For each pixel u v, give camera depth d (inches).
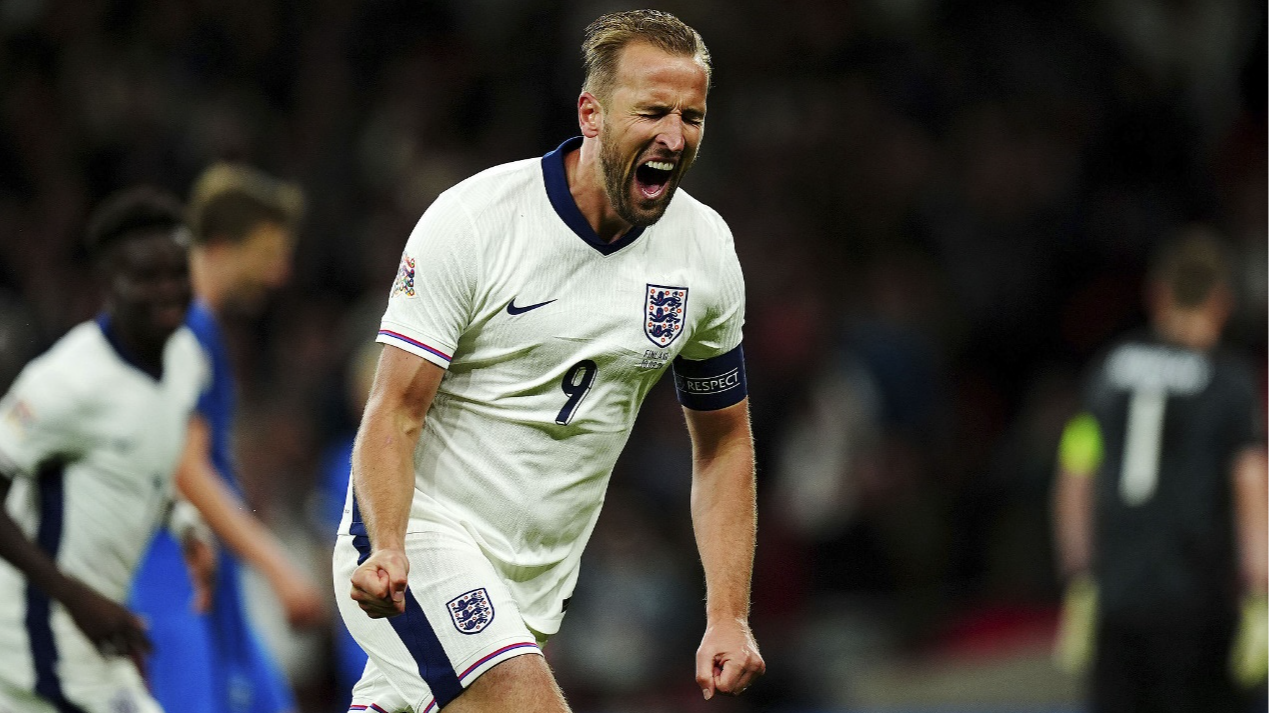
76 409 605.6
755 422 1444.4
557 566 487.5
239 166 1662.2
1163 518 938.7
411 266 448.5
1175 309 960.3
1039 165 1724.9
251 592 1093.8
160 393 628.7
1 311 1582.2
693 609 1325.0
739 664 462.0
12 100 1811.0
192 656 726.5
